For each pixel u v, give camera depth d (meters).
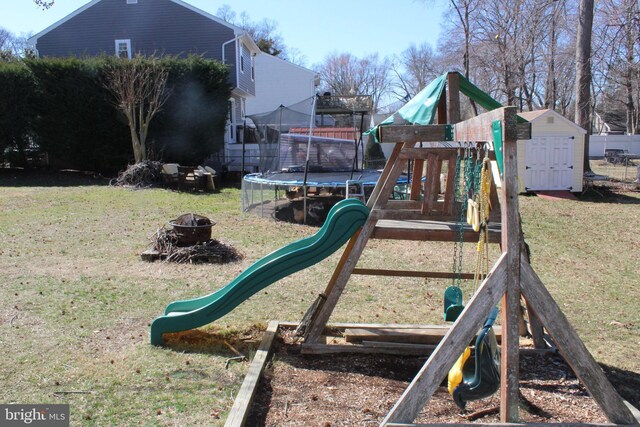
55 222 9.88
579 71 17.75
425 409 3.39
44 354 4.01
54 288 5.81
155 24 22.55
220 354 4.15
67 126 17.69
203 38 22.64
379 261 7.75
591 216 12.48
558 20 21.75
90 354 4.05
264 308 5.38
